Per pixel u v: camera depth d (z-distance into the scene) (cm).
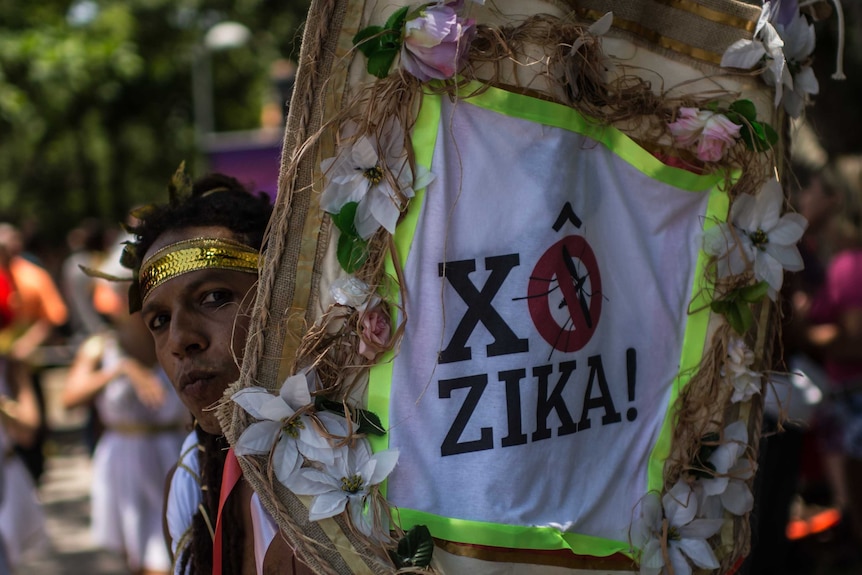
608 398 142
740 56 145
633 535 143
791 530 366
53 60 1120
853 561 360
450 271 129
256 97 1566
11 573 387
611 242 142
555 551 134
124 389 407
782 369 170
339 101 126
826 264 365
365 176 126
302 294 126
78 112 1341
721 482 148
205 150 837
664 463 146
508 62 131
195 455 171
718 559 150
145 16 1284
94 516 420
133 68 1221
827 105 566
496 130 131
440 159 128
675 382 147
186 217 153
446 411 129
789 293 167
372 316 126
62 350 915
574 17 136
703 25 145
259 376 125
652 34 145
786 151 158
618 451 142
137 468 407
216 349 144
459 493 129
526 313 132
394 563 125
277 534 133
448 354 129
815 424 350
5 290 436
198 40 1278
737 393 150
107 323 440
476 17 131
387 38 125
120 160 1456
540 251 132
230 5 1305
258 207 157
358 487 126
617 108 141
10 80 1124
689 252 148
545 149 133
